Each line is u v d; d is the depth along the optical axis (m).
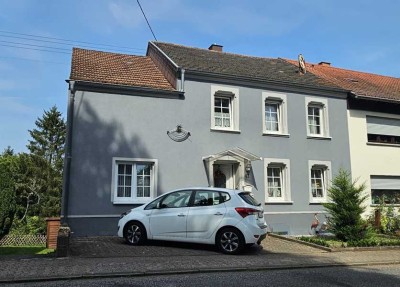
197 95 15.66
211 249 10.95
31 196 26.92
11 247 12.14
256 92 16.80
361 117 18.89
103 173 13.85
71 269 8.00
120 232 11.45
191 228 10.70
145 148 14.56
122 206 13.94
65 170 13.32
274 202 16.38
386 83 23.36
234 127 16.17
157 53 18.11
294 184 16.89
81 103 13.94
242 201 10.65
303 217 16.78
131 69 16.75
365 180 18.36
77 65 15.62
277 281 7.68
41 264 8.45
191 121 15.41
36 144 50.53
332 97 18.33
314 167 17.61
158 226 10.99
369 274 8.74
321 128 18.05
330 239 13.48
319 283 7.62
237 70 17.23
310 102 17.86
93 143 13.88
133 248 10.75
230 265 8.87
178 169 14.93
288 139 17.09
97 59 17.09
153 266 8.48
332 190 13.71
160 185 14.59
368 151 18.72
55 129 51.31
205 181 15.29
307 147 17.41
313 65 23.84
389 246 12.59
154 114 14.89
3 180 11.05
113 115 14.30
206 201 10.84
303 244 12.73
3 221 10.88
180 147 15.10
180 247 11.09
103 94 14.27
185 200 11.05
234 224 10.36
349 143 18.33
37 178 27.50
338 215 13.24
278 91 17.25
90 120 13.95
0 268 8.02
